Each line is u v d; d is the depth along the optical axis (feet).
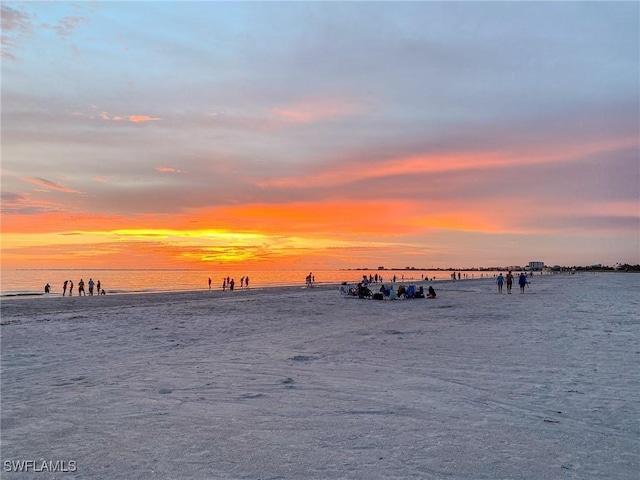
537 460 15.46
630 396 23.36
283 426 19.27
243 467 15.07
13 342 46.42
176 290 207.00
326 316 73.15
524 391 24.58
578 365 31.32
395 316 71.31
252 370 31.12
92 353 39.40
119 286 274.57
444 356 35.47
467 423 19.42
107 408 22.31
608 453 16.07
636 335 45.78
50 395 24.95
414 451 16.31
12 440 18.06
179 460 15.75
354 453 16.17
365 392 24.77
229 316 74.95
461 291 158.71
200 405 22.63
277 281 403.75
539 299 109.81
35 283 345.72
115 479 14.34
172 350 40.57
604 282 254.88
